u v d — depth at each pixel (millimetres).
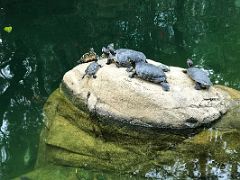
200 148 3322
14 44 5734
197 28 6047
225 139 3346
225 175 3213
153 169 3309
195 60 5098
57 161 3537
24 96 4602
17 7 6801
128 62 3730
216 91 3611
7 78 4980
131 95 3525
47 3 7004
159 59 5156
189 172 3250
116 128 3570
